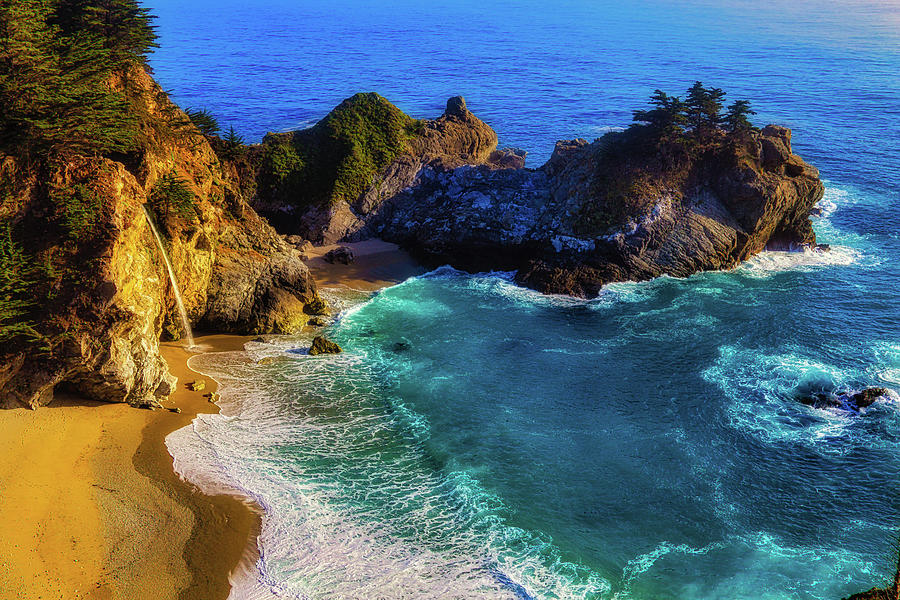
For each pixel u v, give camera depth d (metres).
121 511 38.25
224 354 57.91
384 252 79.50
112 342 45.03
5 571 33.28
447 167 86.44
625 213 72.81
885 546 38.56
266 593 34.56
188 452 43.94
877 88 181.50
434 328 63.50
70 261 45.25
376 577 35.91
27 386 43.75
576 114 156.88
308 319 64.44
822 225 88.56
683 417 50.22
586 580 36.25
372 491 42.31
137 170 52.50
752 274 74.06
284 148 84.75
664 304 67.44
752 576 36.56
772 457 45.97
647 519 40.72
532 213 78.31
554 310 67.06
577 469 44.84
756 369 55.91
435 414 50.47
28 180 46.22
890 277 73.25
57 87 49.84
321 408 50.75
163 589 34.00
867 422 49.03
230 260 62.16
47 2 57.59
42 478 39.31
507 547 38.34
